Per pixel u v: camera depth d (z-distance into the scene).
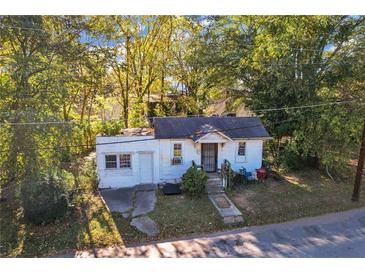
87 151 25.44
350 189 17.84
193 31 27.11
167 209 14.81
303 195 16.70
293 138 20.91
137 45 26.41
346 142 18.44
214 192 16.66
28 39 16.81
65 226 13.37
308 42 19.55
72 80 17.92
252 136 18.48
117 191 17.16
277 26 20.39
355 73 18.70
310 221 14.01
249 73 23.30
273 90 20.70
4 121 13.38
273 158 22.64
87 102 27.41
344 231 13.05
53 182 13.77
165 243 12.20
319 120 18.86
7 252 11.65
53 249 11.80
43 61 15.92
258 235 12.78
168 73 28.47
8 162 13.91
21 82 14.98
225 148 18.59
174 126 18.55
